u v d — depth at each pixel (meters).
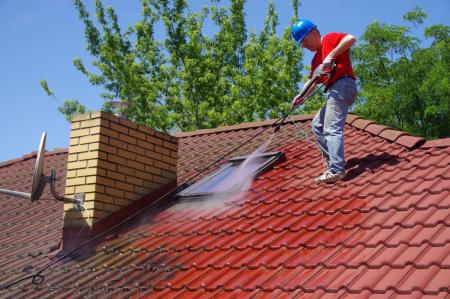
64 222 7.37
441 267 4.45
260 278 5.18
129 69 26.42
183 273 5.79
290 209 6.45
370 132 8.06
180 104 26.89
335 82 6.69
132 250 6.69
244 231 6.28
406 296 4.22
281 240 5.79
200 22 27.42
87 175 7.39
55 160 11.80
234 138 10.16
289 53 26.69
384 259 4.80
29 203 9.80
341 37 6.71
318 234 5.68
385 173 6.69
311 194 6.71
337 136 6.69
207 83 26.45
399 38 23.27
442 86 21.28
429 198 5.74
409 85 22.73
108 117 7.59
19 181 11.21
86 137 7.53
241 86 26.05
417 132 22.70
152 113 26.81
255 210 6.77
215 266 5.67
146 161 8.01
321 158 7.82
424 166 6.57
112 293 5.79
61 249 7.30
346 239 5.40
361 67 24.28
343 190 6.55
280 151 8.48
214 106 26.86
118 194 7.55
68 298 5.95
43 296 6.16
